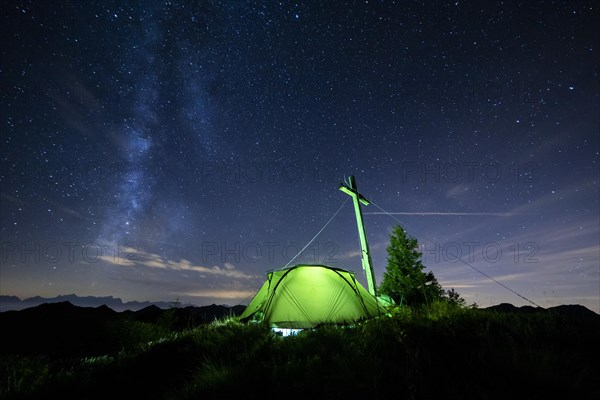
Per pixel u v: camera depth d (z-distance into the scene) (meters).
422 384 3.12
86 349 8.97
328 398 3.06
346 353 4.12
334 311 7.46
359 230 10.33
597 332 4.39
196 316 12.75
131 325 10.20
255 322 7.71
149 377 4.93
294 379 3.51
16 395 4.80
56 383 5.12
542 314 5.47
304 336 5.35
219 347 5.47
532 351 3.51
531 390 2.87
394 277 11.80
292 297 7.78
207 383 3.80
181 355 5.63
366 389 3.16
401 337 4.58
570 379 2.98
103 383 4.99
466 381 3.16
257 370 3.78
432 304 7.88
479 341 4.21
